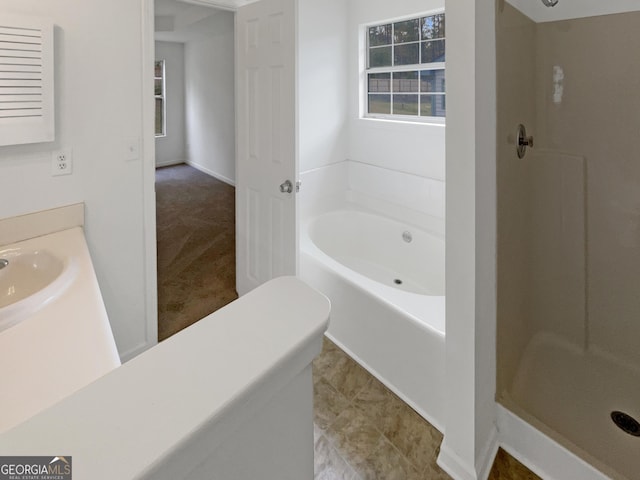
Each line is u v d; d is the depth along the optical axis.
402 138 3.18
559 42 1.97
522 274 1.96
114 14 1.83
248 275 3.01
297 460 0.69
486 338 1.53
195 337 0.60
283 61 2.41
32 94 1.54
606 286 2.01
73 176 1.81
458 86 1.30
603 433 1.65
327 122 3.42
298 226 2.53
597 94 1.93
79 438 0.43
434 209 3.04
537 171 2.08
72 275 1.31
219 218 5.17
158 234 4.58
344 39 3.43
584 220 2.02
